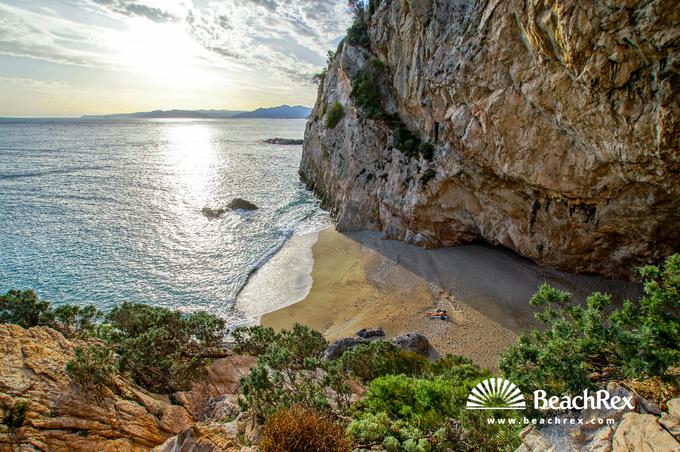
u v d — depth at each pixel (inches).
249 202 2175.2
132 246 1520.7
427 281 1166.3
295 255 1488.7
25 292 780.0
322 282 1247.5
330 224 1889.8
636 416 244.7
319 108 2682.1
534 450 268.1
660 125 559.5
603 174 777.6
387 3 1593.3
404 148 1492.4
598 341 302.2
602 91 616.4
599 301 334.0
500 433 319.6
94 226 1727.4
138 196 2319.1
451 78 1048.8
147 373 651.5
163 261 1397.6
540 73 751.1
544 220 1029.8
